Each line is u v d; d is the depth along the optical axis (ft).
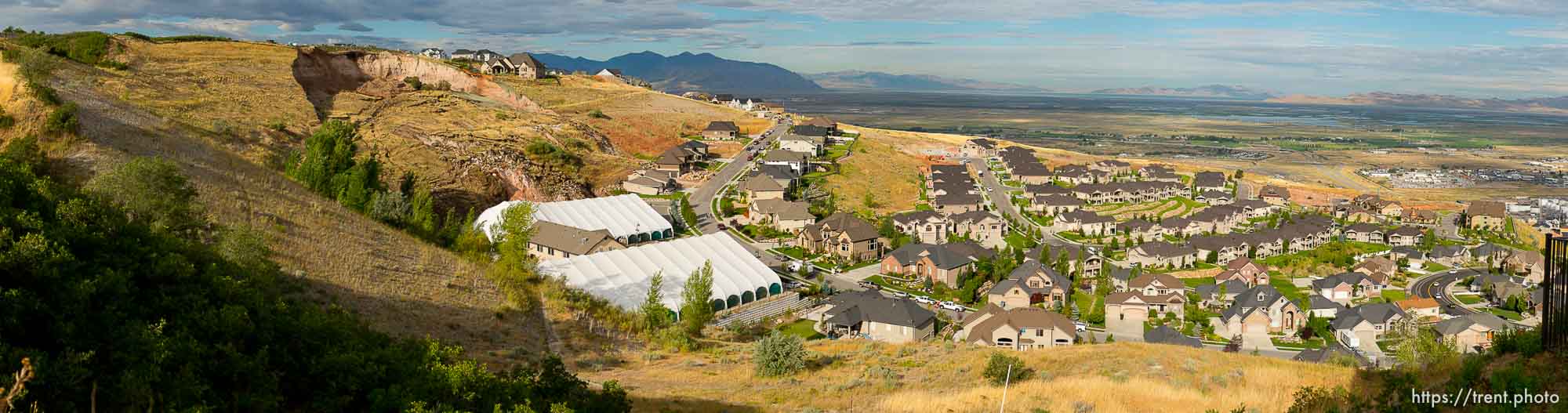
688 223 380.99
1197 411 110.32
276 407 84.17
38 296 80.59
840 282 308.81
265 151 305.53
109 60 375.66
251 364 85.20
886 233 370.94
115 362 78.38
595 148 496.64
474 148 413.39
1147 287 286.25
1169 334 247.50
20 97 224.74
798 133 599.16
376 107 466.70
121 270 90.12
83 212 97.71
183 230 143.23
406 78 549.13
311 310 108.17
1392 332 254.47
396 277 180.45
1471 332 263.08
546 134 481.05
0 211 88.63
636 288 235.20
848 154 587.27
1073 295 306.14
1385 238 424.46
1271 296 271.49
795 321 249.96
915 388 136.87
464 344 152.97
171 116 315.99
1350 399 91.04
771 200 400.26
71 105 229.04
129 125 246.88
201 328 88.69
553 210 337.31
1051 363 153.17
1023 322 234.38
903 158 613.93
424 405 84.89
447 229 256.11
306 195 235.40
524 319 179.93
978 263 317.01
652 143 555.28
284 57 476.13
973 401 118.32
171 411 73.15
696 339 195.31
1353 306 282.97
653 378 148.46
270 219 192.44
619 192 437.58
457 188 367.66
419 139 407.23
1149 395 120.26
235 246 138.31
